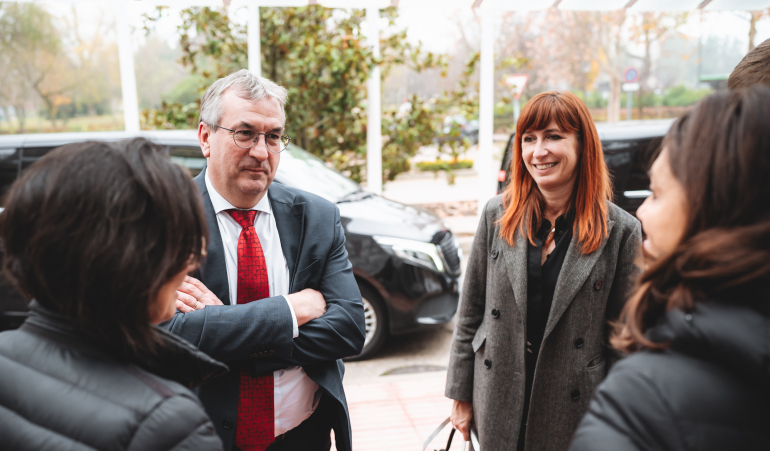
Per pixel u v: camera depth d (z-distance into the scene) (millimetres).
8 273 719
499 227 1613
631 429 636
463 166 14234
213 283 1357
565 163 1470
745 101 658
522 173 1584
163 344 786
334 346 1393
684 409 613
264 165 1367
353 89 6566
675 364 647
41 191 688
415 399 3105
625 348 814
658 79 14641
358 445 2637
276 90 1386
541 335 1546
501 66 7133
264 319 1279
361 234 3688
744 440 597
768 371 574
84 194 688
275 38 6430
